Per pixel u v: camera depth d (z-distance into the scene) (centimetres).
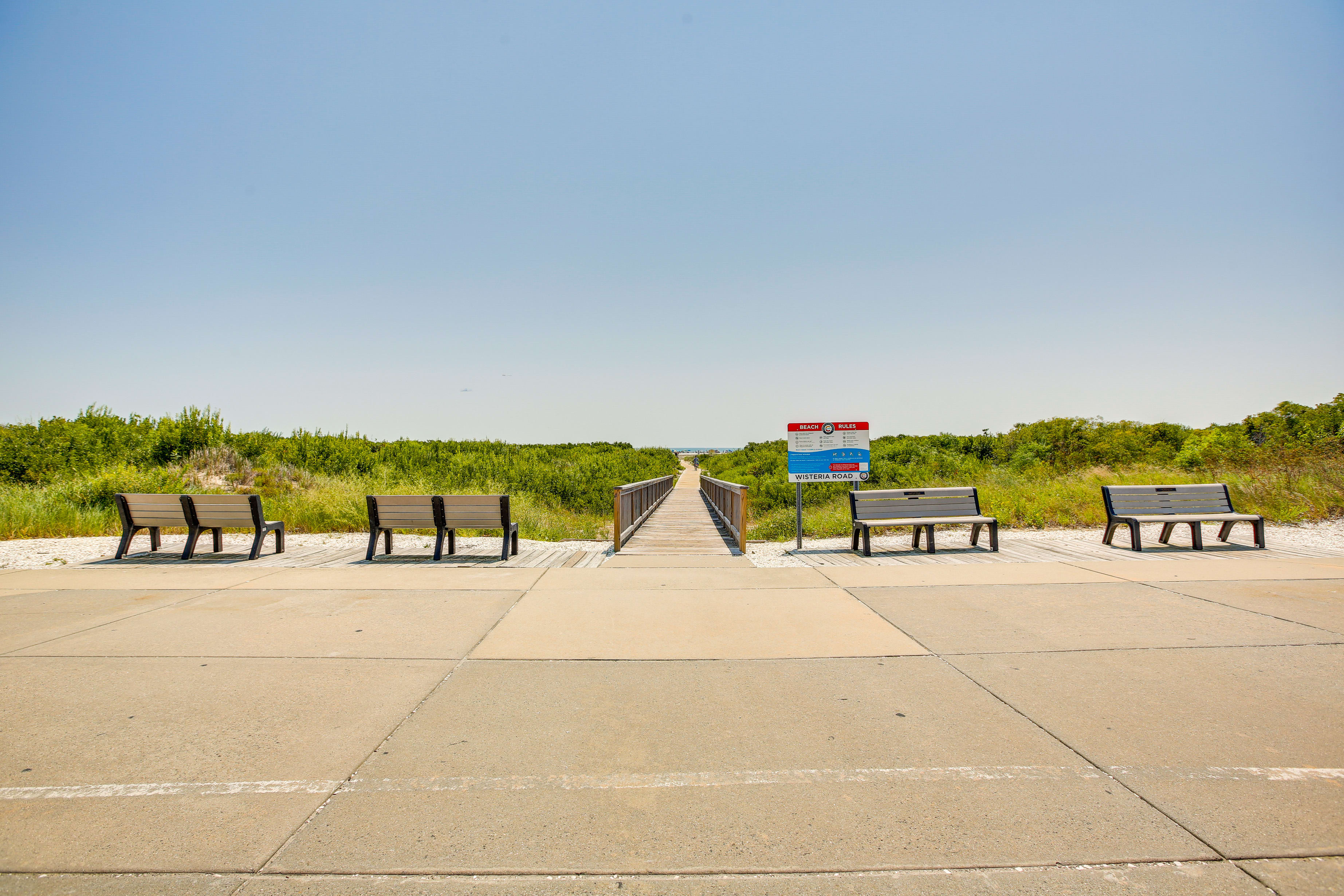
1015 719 376
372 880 243
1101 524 1186
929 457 2412
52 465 1703
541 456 3284
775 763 330
